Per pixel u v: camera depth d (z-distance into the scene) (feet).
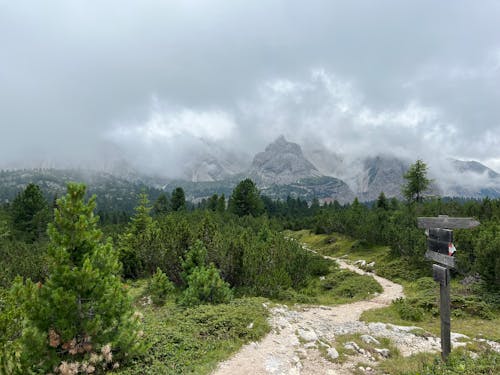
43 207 187.01
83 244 30.58
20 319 27.84
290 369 31.55
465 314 56.54
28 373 24.71
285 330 43.11
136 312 35.04
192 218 149.79
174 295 69.21
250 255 76.54
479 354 33.78
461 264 81.97
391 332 45.34
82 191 31.55
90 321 27.20
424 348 39.65
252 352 35.35
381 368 32.24
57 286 27.50
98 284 28.66
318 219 233.35
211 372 30.37
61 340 26.35
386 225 152.15
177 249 81.05
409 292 79.15
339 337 42.57
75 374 25.98
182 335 37.81
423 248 100.58
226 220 185.47
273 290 70.33
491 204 140.97
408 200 216.95
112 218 319.68
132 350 30.01
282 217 335.06
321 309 63.77
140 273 90.68
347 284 91.20
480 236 78.74
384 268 109.40
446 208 162.30
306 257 95.86
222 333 39.29
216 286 55.93
